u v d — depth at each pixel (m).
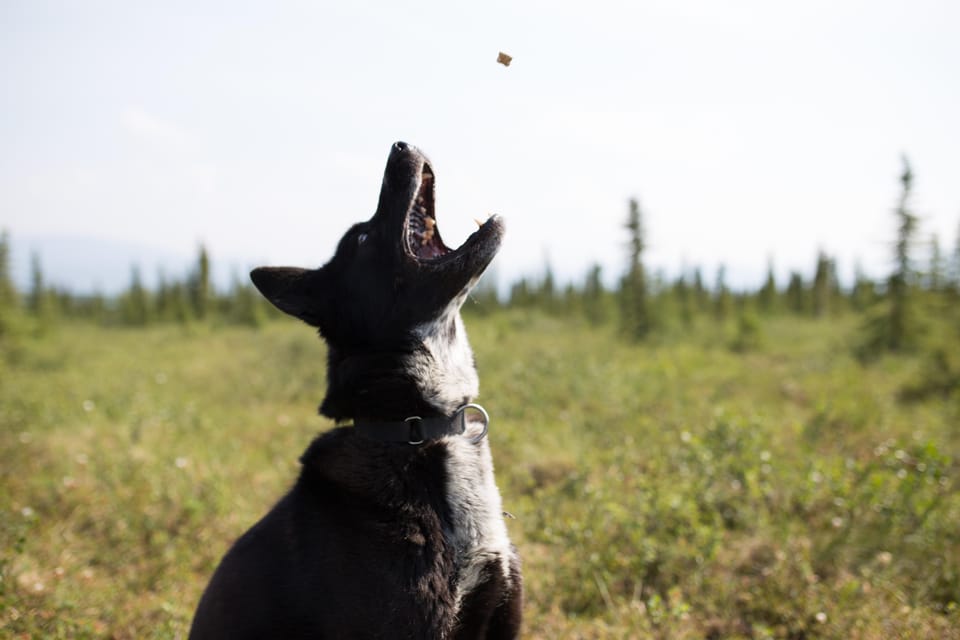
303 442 2.98
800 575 1.89
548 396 3.66
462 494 1.47
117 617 1.87
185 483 2.37
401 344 1.53
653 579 1.95
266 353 6.09
